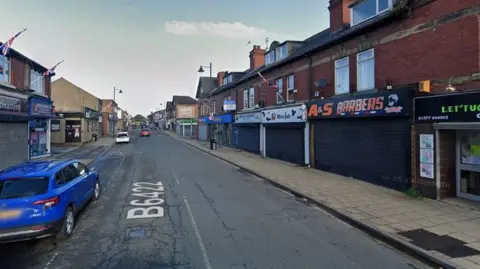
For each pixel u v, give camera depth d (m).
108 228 6.86
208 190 10.88
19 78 17.02
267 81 18.62
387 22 10.33
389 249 5.72
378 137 10.82
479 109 7.35
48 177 6.16
